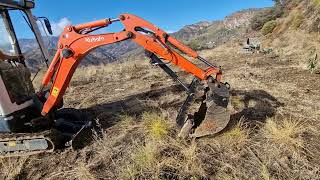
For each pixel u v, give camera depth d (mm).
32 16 5816
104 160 4844
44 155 5191
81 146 5383
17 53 5684
